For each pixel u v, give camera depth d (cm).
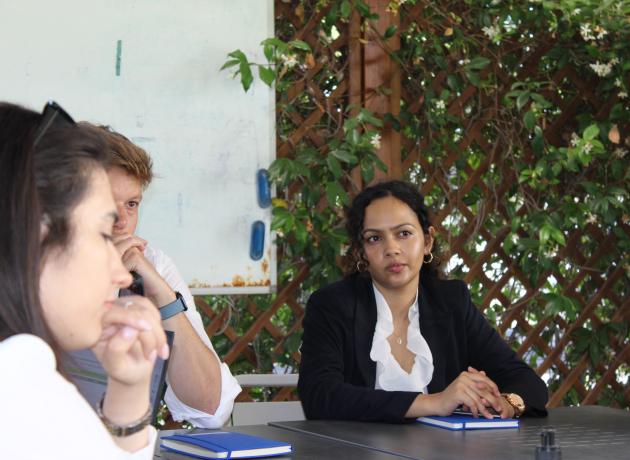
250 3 288
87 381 118
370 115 291
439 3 316
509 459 145
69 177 85
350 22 305
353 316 222
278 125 298
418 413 188
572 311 311
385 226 222
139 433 96
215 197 282
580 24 320
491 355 229
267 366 302
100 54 272
